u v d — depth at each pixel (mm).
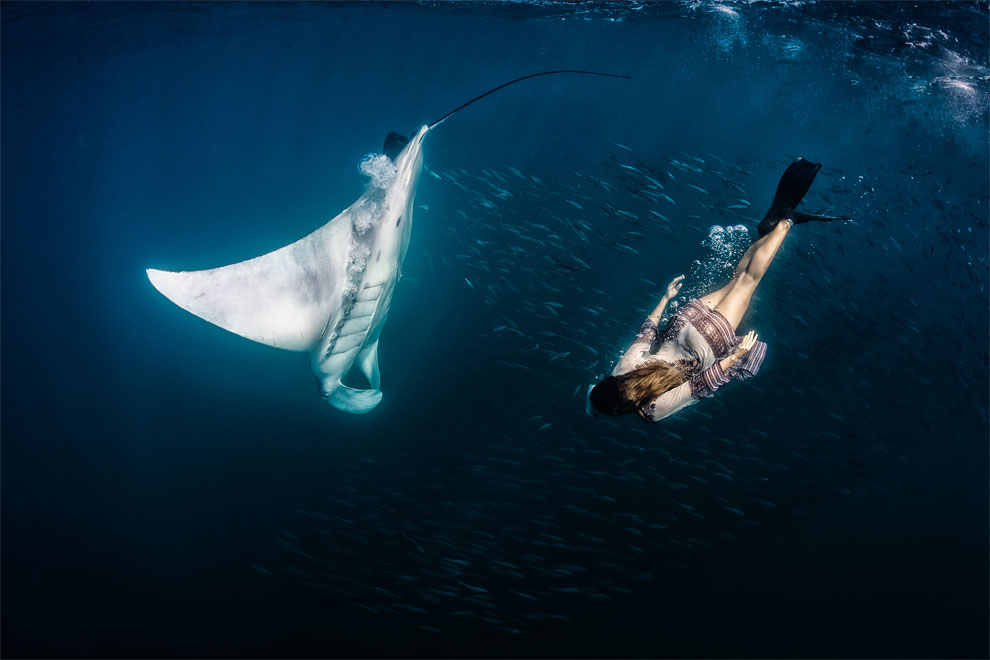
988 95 12000
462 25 16891
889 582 11492
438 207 10391
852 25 11727
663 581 10828
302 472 11789
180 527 11656
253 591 10812
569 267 7836
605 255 9789
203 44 17906
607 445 9281
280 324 4758
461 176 9570
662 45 17578
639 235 7844
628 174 7734
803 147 19406
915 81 12883
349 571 8422
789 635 10172
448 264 10203
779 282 8812
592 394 2604
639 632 10039
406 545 8602
